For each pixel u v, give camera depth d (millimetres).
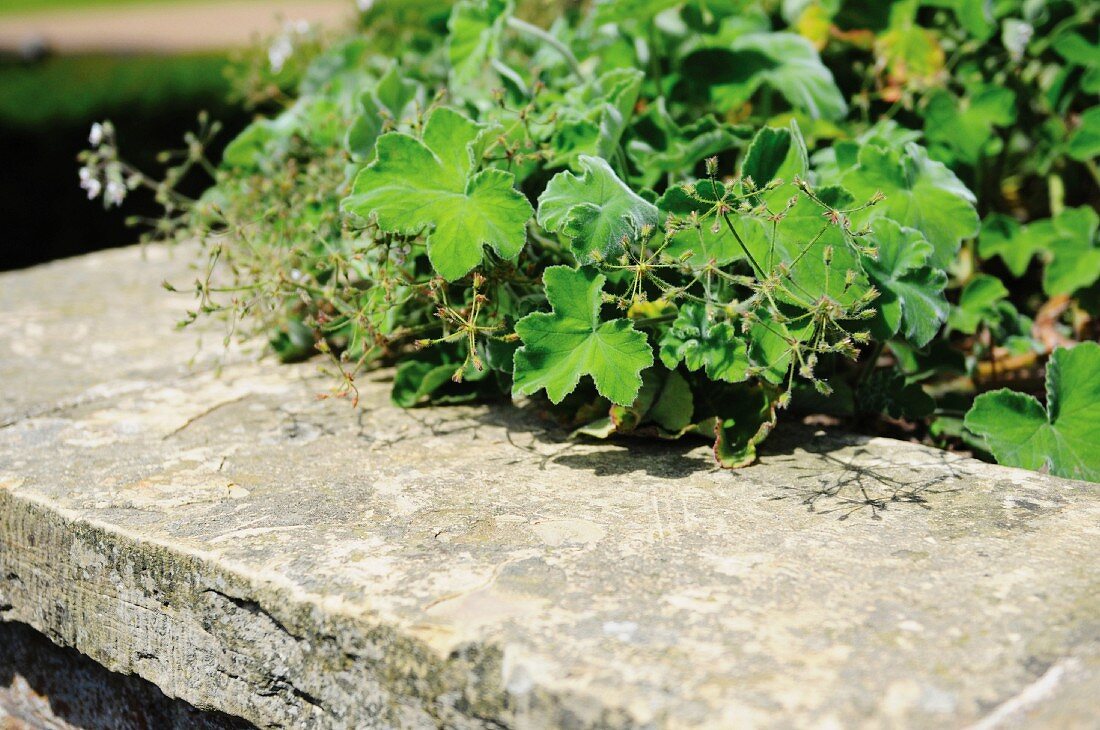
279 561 1194
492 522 1224
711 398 1328
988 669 1100
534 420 1363
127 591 1236
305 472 1293
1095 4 1530
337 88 1613
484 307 1349
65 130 3227
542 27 1733
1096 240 1444
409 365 1391
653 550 1191
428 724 1142
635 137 1445
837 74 1581
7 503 1283
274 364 1486
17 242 3135
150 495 1270
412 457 1310
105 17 11008
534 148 1371
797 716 1083
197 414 1385
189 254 1798
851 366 1445
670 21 1528
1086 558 1168
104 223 3154
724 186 1295
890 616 1133
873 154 1354
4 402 1409
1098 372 1296
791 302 1274
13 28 9617
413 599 1160
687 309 1291
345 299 1423
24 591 1294
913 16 1534
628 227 1277
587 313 1279
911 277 1309
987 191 1562
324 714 1175
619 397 1261
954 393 1405
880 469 1270
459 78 1453
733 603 1147
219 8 11570
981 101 1477
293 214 1443
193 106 3461
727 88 1502
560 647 1123
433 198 1302
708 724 1083
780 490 1251
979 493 1235
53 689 1345
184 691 1226
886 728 1077
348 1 1782
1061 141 1534
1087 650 1105
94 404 1405
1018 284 1550
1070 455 1287
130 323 1580
